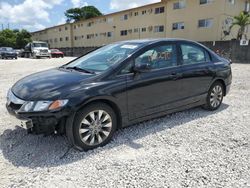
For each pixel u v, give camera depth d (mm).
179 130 4098
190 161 3082
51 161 3090
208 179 2707
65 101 3100
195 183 2633
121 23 37375
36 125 3113
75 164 3025
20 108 3152
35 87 3330
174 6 28734
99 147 3461
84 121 3297
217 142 3637
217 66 5090
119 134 3914
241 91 7293
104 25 41000
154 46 4098
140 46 3980
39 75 3896
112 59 3881
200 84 4770
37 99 3105
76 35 49438
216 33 24906
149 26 32781
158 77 4000
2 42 62750
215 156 3215
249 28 27000
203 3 25672
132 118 3805
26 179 2701
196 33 26797
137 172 2840
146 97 3895
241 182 2654
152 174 2799
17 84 3770
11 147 3459
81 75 3578
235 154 3271
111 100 3469
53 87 3246
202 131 4062
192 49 4742
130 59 3748
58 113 3057
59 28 54094
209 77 4914
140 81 3770
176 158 3156
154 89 3975
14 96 3383
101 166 2973
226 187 2566
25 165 2996
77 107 3152
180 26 28453
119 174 2805
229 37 25625
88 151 3359
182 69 4414
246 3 27016
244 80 9398
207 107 5141
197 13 26328
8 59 27141
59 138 3756
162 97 4133
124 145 3537
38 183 2637
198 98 4809
